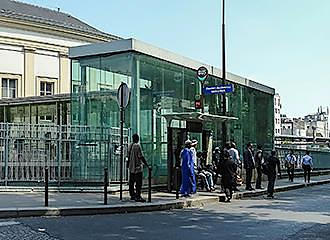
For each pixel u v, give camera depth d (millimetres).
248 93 31578
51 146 20688
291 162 32688
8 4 46938
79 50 22156
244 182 27672
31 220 13562
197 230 12406
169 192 21125
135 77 21141
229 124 28406
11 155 20484
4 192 19516
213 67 26828
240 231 12375
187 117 21812
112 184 20266
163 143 22406
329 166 50094
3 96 43406
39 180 20531
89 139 20641
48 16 49031
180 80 24266
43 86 46188
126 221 13758
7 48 43844
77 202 16391
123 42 21141
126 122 21000
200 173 21922
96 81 22047
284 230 12617
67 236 11164
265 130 34094
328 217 15328
